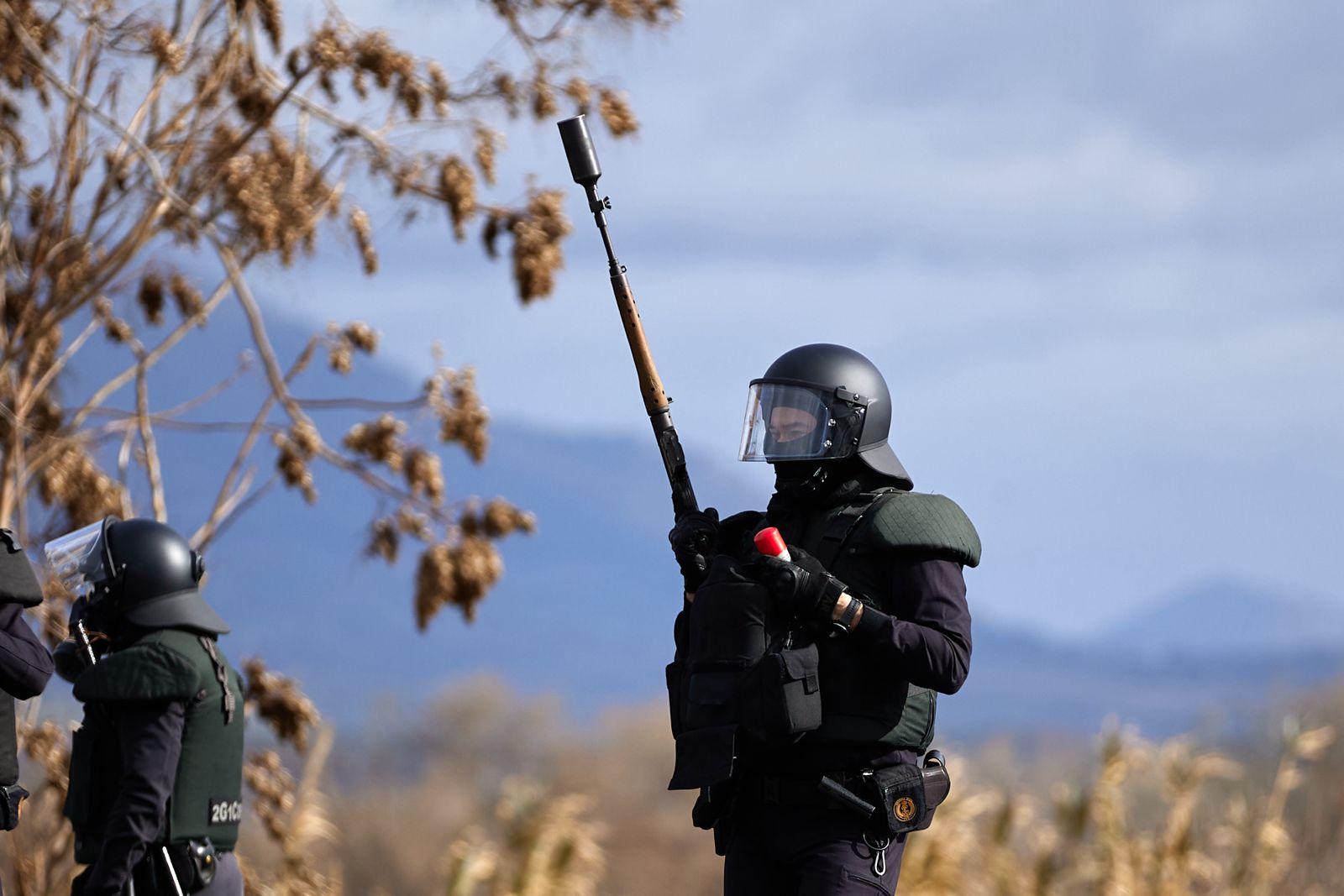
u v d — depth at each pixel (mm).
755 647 17641
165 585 20422
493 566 32938
